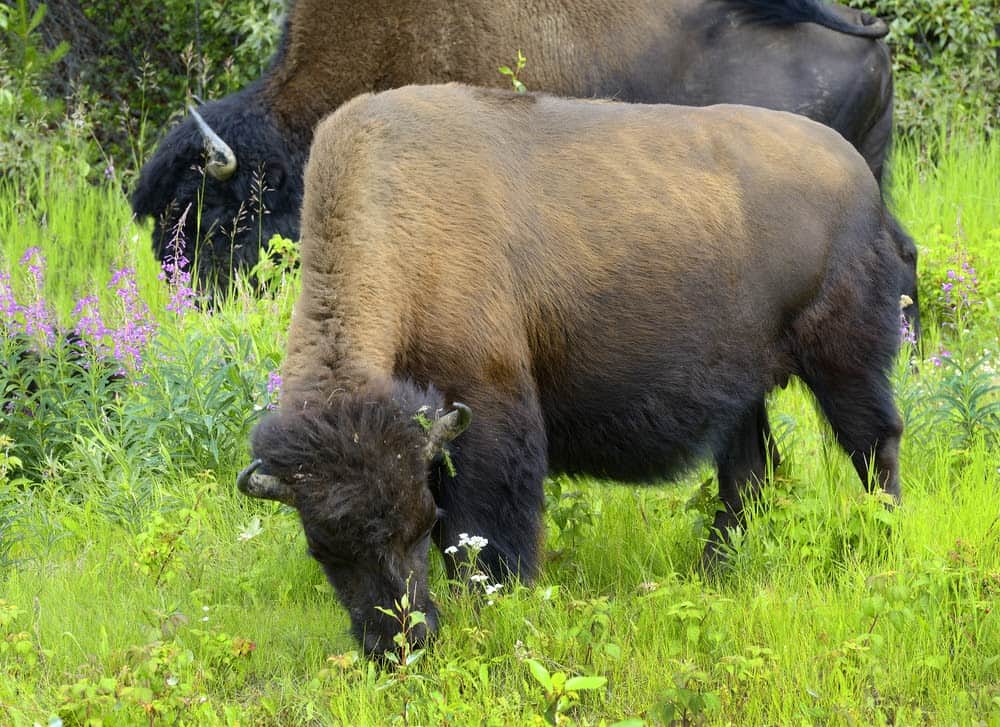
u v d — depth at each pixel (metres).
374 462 10.82
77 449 17.34
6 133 32.12
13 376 18.28
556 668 12.09
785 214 14.92
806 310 15.28
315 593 14.57
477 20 24.31
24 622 13.61
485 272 13.24
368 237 12.78
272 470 10.91
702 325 14.54
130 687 11.06
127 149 36.12
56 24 37.31
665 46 23.91
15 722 10.93
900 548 14.10
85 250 29.16
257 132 25.86
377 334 12.50
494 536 13.14
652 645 12.62
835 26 23.41
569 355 14.13
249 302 22.05
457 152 13.52
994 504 15.20
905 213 29.16
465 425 11.36
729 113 15.36
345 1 25.22
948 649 12.41
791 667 12.04
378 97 13.80
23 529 15.86
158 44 37.44
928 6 33.00
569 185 14.07
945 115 32.09
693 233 14.41
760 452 16.02
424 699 11.43
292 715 11.98
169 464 17.03
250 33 35.22
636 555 14.81
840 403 15.59
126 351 19.27
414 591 11.21
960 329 21.56
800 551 14.29
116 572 15.12
